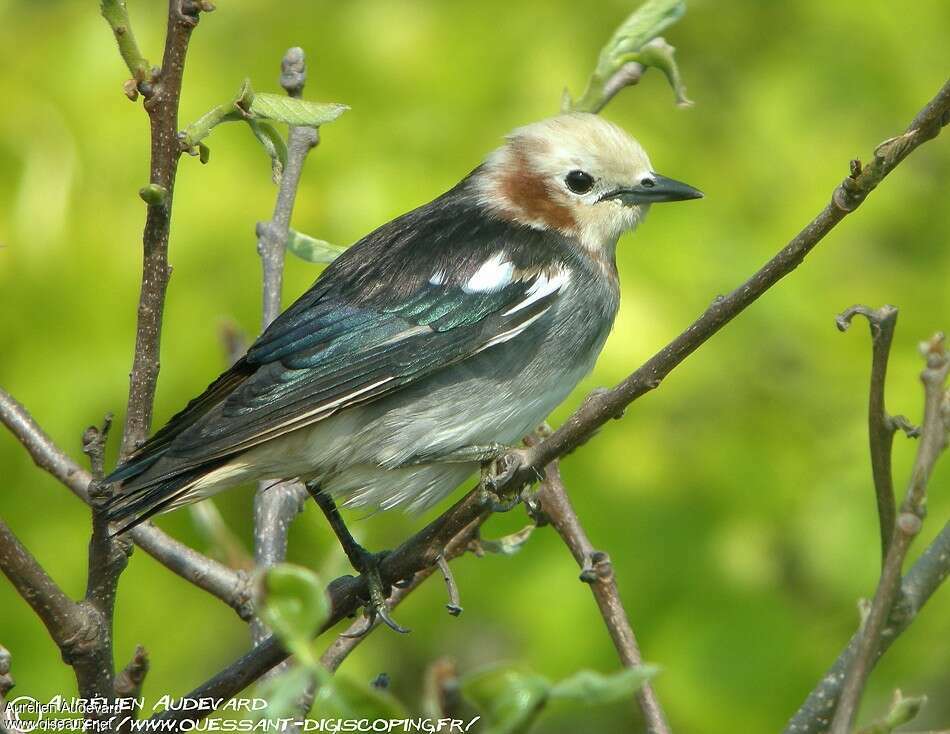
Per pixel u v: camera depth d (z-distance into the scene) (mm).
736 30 14648
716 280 12539
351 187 12625
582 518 12156
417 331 8414
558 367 8781
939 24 14148
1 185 12664
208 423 7695
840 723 4785
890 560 4883
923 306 13109
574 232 9234
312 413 7980
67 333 12508
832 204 5723
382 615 7578
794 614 12117
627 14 13805
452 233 8984
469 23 13570
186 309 12477
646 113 13852
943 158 14211
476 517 7098
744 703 11891
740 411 12578
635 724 13133
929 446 4836
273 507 8641
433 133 12984
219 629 13164
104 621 6387
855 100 13914
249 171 12781
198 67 13148
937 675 12617
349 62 13406
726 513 12242
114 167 12758
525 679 3943
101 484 6406
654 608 12031
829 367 12648
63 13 13555
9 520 12547
